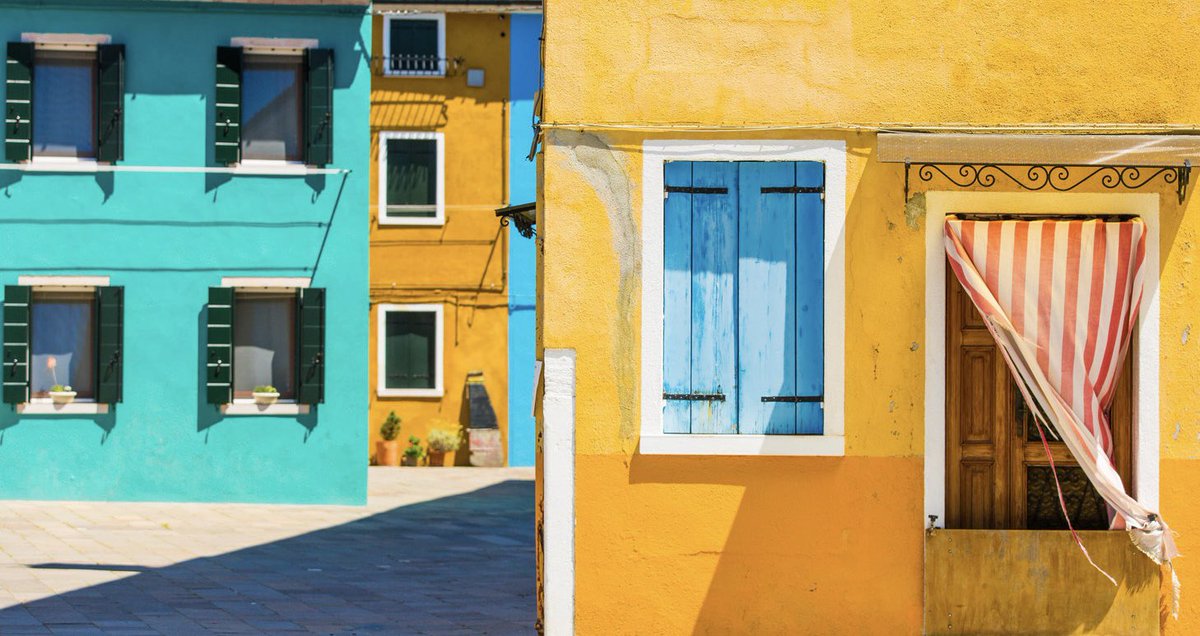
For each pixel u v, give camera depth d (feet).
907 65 30.40
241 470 64.85
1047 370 29.89
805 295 30.53
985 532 29.99
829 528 30.09
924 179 30.30
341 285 65.10
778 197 30.53
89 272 64.39
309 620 36.32
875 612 30.07
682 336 30.42
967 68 30.42
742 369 30.42
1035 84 30.48
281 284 64.80
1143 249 30.07
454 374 95.45
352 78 65.21
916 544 30.09
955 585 29.96
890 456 30.14
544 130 30.19
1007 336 29.94
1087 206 30.27
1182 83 30.55
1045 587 29.99
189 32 64.54
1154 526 29.53
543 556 30.73
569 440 29.91
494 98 95.76
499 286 95.71
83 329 64.69
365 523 59.57
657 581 29.94
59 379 64.54
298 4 64.75
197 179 64.64
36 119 64.39
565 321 30.01
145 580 42.70
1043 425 30.25
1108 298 29.96
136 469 64.39
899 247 30.27
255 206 64.85
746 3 30.45
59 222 64.23
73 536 52.80
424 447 94.89
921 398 30.19
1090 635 29.96
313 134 64.75
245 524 57.93
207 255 64.69
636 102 30.27
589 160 30.17
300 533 55.77
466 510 66.23
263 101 65.16
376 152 95.14
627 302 30.09
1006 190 30.27
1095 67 30.53
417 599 40.19
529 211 37.47
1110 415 30.27
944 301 30.30
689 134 30.25
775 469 30.09
